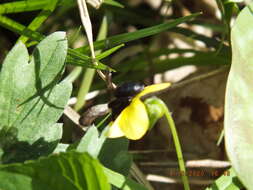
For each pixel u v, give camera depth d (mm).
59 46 138
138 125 124
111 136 122
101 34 192
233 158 118
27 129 135
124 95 130
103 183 115
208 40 192
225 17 180
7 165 119
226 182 139
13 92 135
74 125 165
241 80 129
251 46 138
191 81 174
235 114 123
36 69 137
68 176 118
